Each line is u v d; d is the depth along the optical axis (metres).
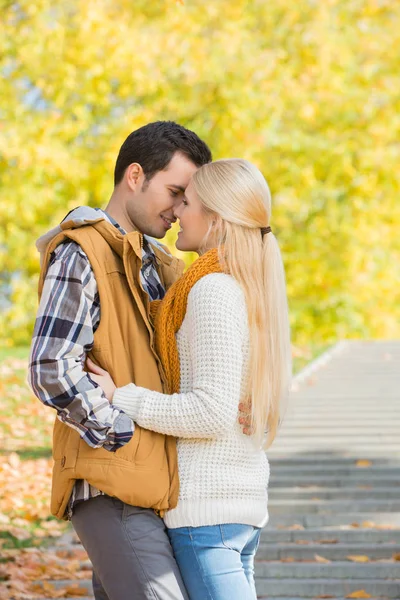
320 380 15.34
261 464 3.34
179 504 3.19
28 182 19.31
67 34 18.89
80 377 3.12
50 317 3.18
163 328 3.31
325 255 23.34
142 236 3.59
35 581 6.49
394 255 23.97
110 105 20.12
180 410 3.12
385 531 7.64
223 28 19.92
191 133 3.62
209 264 3.28
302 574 6.90
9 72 19.39
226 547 3.18
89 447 3.17
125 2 20.02
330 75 20.81
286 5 21.45
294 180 21.78
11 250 20.94
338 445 10.49
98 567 3.22
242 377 3.25
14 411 12.69
